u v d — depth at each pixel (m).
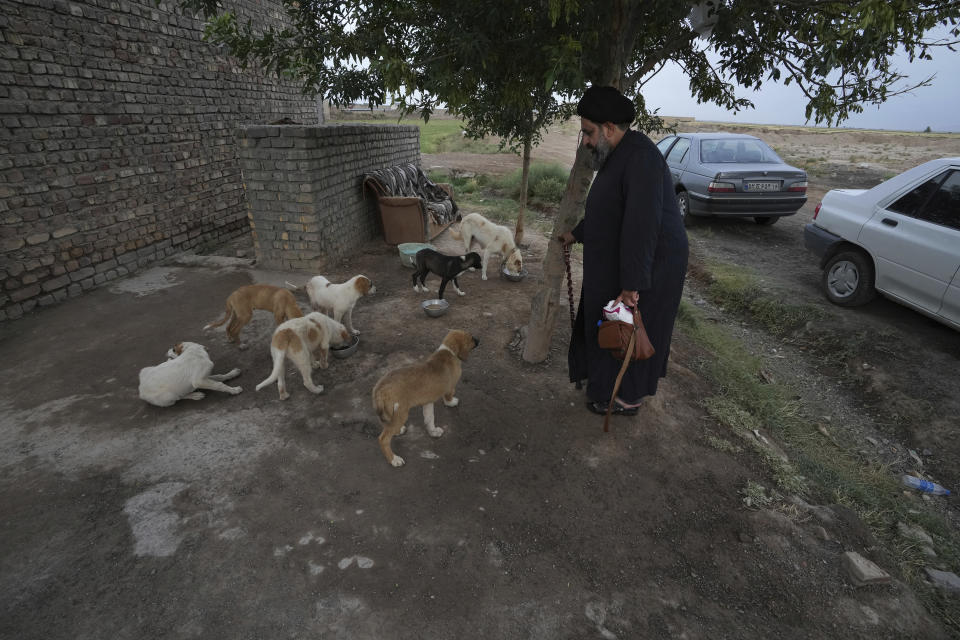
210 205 7.80
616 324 2.69
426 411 3.18
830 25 2.74
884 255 4.93
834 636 2.15
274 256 6.43
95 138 5.68
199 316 5.10
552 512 2.72
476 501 2.77
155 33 6.44
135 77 6.18
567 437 3.33
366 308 5.44
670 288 2.82
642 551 2.51
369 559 2.38
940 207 4.53
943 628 2.26
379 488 2.83
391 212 7.50
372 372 4.05
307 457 3.06
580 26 3.03
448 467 3.02
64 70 5.26
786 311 5.64
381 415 2.86
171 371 3.40
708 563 2.46
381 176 7.63
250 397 3.69
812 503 2.94
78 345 4.45
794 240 8.72
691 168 9.18
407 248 6.84
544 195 12.01
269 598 2.18
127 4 5.97
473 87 3.42
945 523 2.97
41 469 2.93
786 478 3.07
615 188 2.64
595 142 2.64
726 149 9.20
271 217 6.21
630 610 2.20
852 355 4.70
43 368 4.05
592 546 2.52
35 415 3.43
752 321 5.84
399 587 2.25
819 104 3.13
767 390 4.15
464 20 2.93
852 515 2.82
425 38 3.12
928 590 2.46
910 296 4.71
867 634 2.17
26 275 5.04
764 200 8.39
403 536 2.52
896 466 3.50
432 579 2.29
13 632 2.01
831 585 2.37
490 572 2.34
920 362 4.37
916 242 4.59
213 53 7.57
